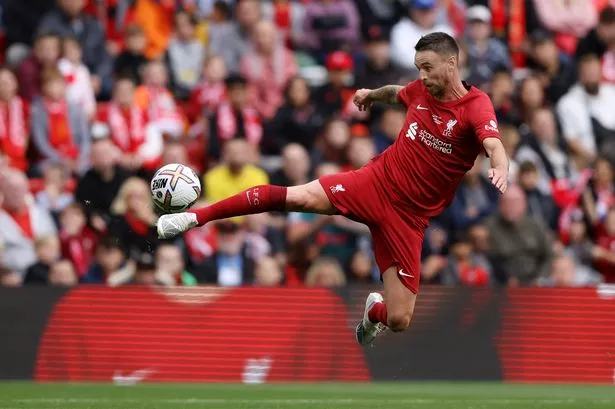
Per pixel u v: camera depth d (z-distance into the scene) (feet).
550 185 167.12
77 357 133.08
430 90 84.12
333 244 150.61
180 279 141.38
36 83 158.10
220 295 136.26
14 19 172.65
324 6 183.11
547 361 140.26
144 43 170.30
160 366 134.21
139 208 143.02
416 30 178.70
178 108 167.12
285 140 167.32
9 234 142.10
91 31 170.91
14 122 154.61
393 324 89.04
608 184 165.07
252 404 103.30
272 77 175.01
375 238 88.38
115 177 144.66
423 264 150.71
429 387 130.41
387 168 86.43
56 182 149.79
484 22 181.16
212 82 169.48
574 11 197.26
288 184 156.15
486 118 81.97
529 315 140.87
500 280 150.61
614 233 160.56
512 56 189.37
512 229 151.53
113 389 121.60
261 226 149.18
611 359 140.46
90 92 163.43
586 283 158.92
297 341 136.56
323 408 100.27
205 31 179.11
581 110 177.99
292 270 149.07
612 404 107.76
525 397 116.47
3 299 132.57
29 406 99.35
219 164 161.58
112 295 134.51
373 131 167.53
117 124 157.69
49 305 133.39
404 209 86.48
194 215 82.07
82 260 143.23
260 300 136.67
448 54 83.05
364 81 174.29
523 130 173.58
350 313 137.69
